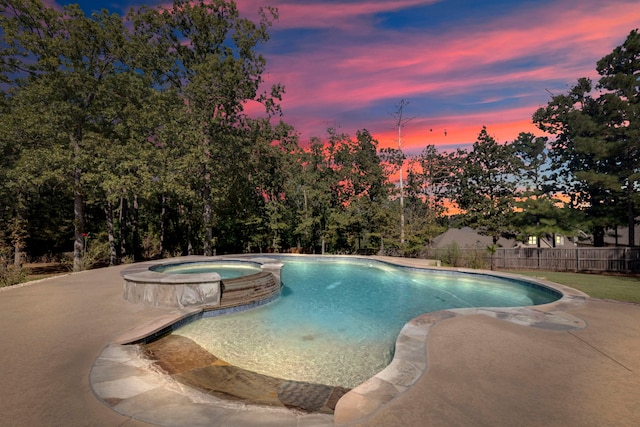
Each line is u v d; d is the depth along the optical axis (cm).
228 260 1903
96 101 2248
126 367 516
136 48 2455
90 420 362
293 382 562
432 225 2903
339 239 4072
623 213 2709
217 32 2938
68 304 927
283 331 841
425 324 730
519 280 1337
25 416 368
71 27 2134
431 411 373
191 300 942
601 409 378
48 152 1877
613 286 1399
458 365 506
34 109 2033
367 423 350
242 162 3097
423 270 1720
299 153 4044
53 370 496
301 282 1555
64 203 3312
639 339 627
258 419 372
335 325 899
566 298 987
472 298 1239
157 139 2466
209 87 2769
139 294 952
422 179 5009
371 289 1397
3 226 2397
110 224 2578
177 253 3516
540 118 3834
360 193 4562
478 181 4609
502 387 433
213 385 527
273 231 4069
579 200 3744
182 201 3158
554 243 3356
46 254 3030
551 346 589
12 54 2105
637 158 2770
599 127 2653
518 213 3156
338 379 579
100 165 1977
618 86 2616
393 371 485
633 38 2603
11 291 1104
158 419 368
